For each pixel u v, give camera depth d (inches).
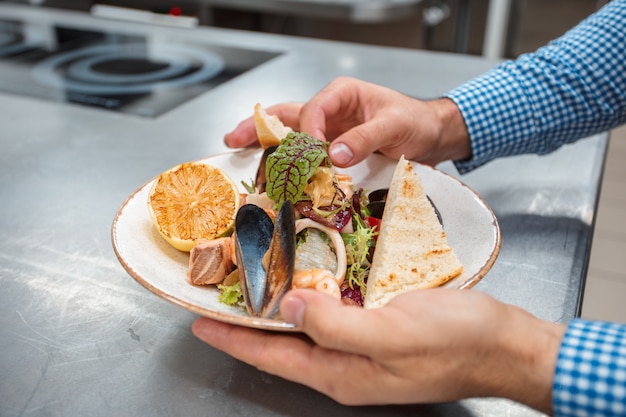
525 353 13.7
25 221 21.4
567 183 24.0
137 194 18.1
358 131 20.1
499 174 24.8
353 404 14.6
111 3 60.4
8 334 16.6
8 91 32.8
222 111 30.4
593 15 25.6
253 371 15.6
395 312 13.7
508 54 79.0
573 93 24.0
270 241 16.4
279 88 33.3
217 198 18.2
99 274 18.9
